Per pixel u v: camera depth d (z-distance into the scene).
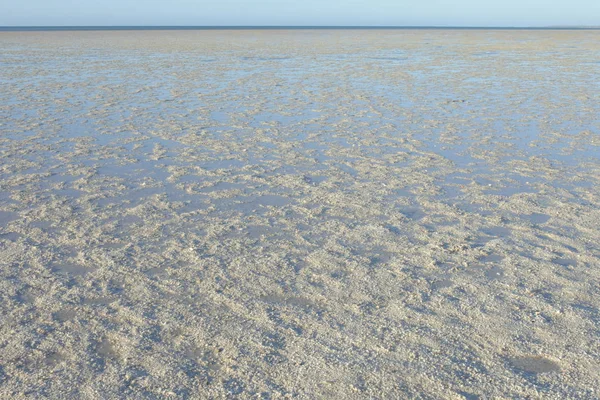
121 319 3.41
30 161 6.76
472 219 4.98
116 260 4.19
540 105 10.63
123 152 7.21
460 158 6.95
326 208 5.26
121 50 26.25
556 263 4.12
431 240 4.54
